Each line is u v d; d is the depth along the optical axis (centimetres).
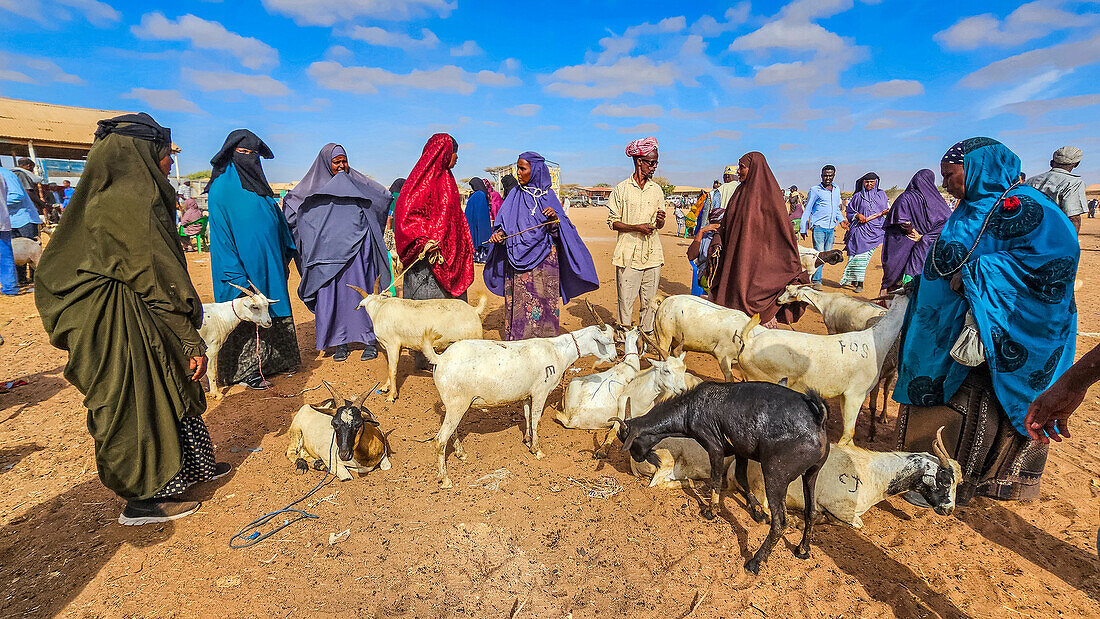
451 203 636
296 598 322
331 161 688
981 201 391
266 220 616
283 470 458
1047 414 241
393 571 345
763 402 347
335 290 694
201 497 418
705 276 679
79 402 592
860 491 373
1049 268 359
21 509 402
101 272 324
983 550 370
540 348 465
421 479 449
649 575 346
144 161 330
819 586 338
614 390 495
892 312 459
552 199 664
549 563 355
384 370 691
